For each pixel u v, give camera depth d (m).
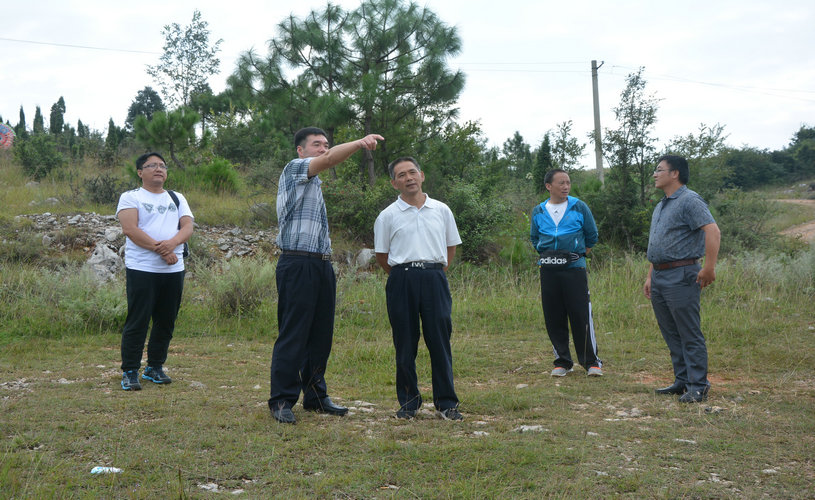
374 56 14.42
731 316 8.34
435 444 3.42
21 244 10.32
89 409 4.02
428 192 13.51
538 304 9.38
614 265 12.44
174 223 5.08
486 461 3.11
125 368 4.79
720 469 3.12
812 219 24.16
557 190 5.94
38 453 3.10
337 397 4.82
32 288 8.32
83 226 11.56
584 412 4.41
